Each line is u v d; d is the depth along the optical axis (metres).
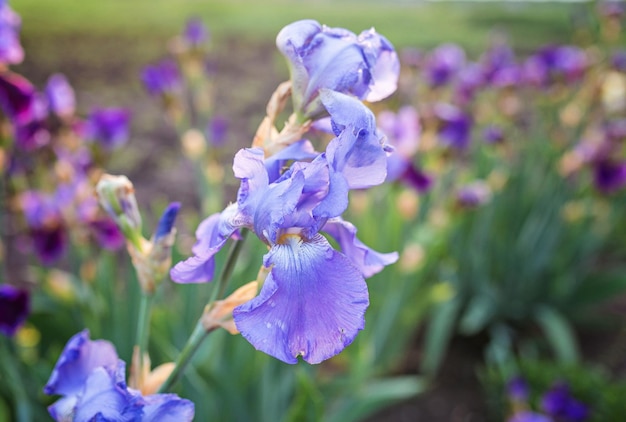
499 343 5.04
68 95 3.47
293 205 1.10
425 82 5.09
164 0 19.17
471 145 5.68
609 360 5.14
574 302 5.39
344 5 19.81
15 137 3.17
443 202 4.50
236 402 2.95
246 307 1.06
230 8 18.41
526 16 17.67
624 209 6.24
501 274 5.32
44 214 3.35
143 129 8.76
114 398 1.22
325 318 1.08
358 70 1.24
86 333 1.38
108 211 1.49
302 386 2.21
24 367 2.90
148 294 1.47
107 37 13.38
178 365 1.38
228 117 9.39
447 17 17.62
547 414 3.99
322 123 1.32
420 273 4.11
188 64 4.46
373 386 3.81
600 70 5.74
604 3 6.06
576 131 5.80
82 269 3.48
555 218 5.19
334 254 1.14
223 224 1.19
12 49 2.70
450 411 4.53
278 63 12.65
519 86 5.86
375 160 1.13
